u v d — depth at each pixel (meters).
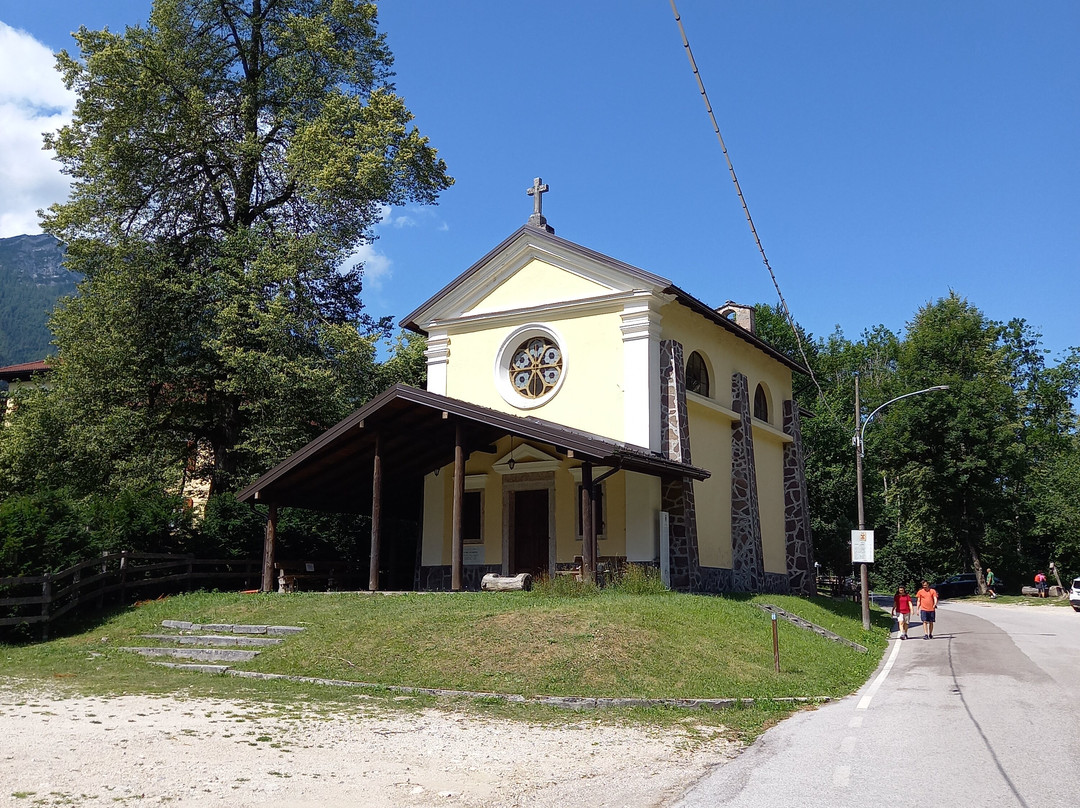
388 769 7.82
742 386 26.34
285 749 8.44
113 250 26.48
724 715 11.09
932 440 49.12
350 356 26.80
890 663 17.39
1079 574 52.84
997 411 50.59
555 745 9.10
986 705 11.61
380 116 28.44
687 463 21.56
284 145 30.61
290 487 22.48
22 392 27.70
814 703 12.17
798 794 6.95
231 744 8.52
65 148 26.97
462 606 16.09
